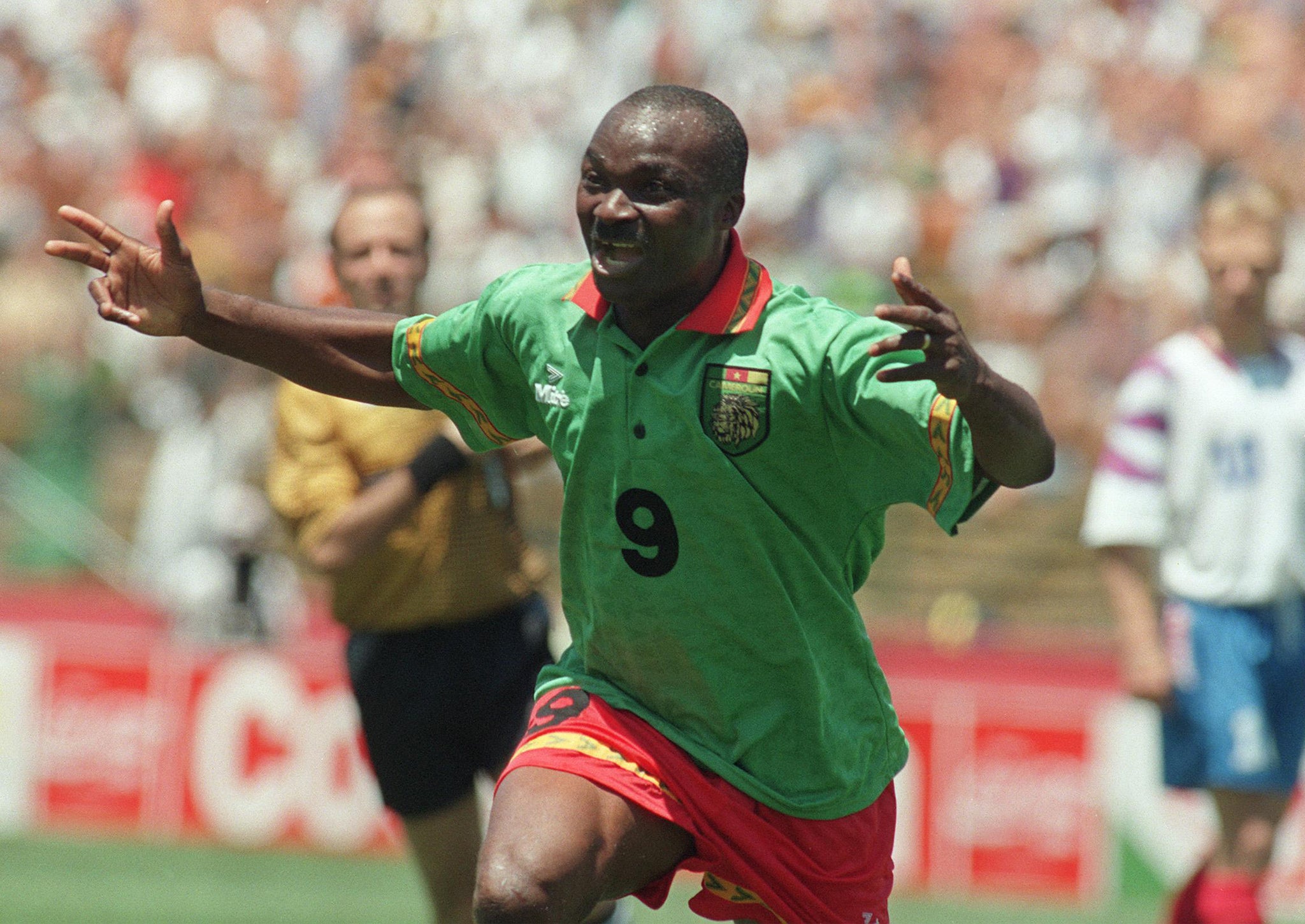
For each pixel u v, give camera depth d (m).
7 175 44.38
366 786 27.83
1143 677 19.73
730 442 10.49
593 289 11.05
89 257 11.49
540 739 11.47
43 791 28.56
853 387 10.23
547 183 44.97
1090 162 41.81
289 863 27.47
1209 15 46.16
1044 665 26.81
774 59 47.41
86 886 25.50
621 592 11.10
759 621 10.94
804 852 11.40
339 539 15.83
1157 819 26.36
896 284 9.17
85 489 33.41
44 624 28.80
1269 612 19.64
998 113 44.16
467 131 46.16
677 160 10.18
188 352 33.91
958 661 26.94
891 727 11.80
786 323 10.51
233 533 29.62
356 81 46.78
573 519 11.35
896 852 26.91
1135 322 36.56
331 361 12.09
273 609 29.39
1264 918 20.05
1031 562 33.19
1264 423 19.69
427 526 16.08
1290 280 36.00
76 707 28.62
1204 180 41.38
